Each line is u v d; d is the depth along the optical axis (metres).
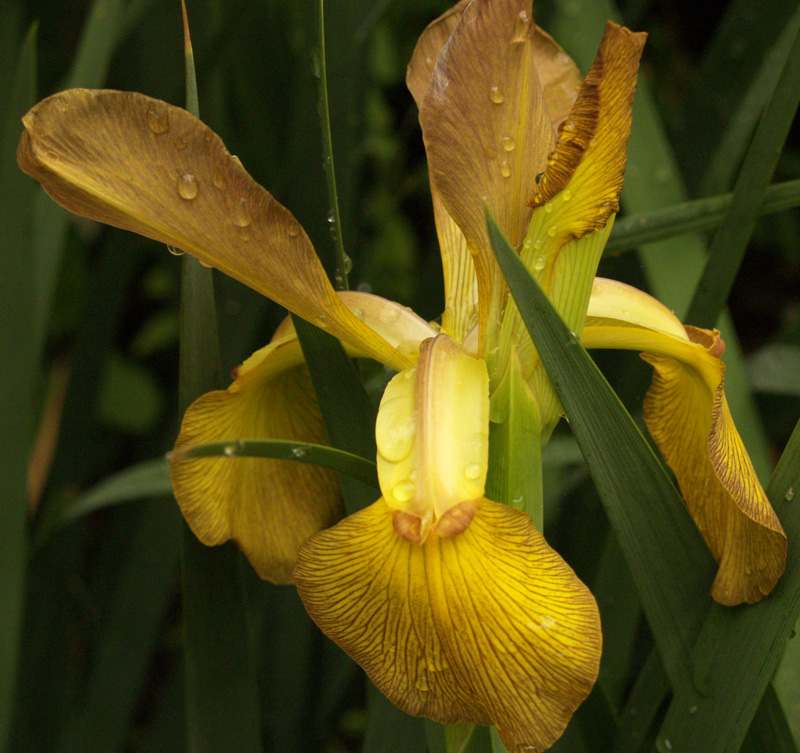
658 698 0.31
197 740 0.32
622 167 0.28
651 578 0.29
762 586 0.28
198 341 0.31
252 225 0.27
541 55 0.33
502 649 0.26
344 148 0.36
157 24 0.43
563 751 0.32
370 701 0.32
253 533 0.31
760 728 0.29
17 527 0.34
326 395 0.30
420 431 0.27
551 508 0.43
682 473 0.32
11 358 0.34
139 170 0.27
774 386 0.42
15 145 0.33
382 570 0.26
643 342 0.30
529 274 0.27
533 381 0.29
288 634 0.41
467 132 0.27
